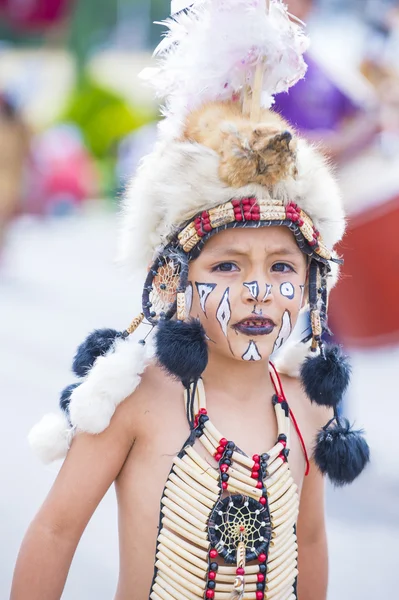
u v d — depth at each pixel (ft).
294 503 17.11
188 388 16.80
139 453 16.69
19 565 16.56
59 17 80.28
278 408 17.39
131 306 60.85
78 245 84.02
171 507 16.29
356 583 26.61
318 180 16.74
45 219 95.14
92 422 16.15
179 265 16.46
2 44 123.95
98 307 60.08
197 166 15.97
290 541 17.06
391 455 35.27
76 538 16.71
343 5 34.42
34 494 30.91
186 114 16.84
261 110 16.90
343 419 17.80
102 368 16.38
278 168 15.85
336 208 17.24
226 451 16.53
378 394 43.60
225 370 17.10
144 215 16.71
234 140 15.79
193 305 16.63
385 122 31.60
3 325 54.29
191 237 16.20
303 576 18.80
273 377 17.85
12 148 72.28
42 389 41.96
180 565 16.26
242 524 16.46
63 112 107.04
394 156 31.35
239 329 16.38
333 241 17.53
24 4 78.38
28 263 75.10
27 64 144.66
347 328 32.27
